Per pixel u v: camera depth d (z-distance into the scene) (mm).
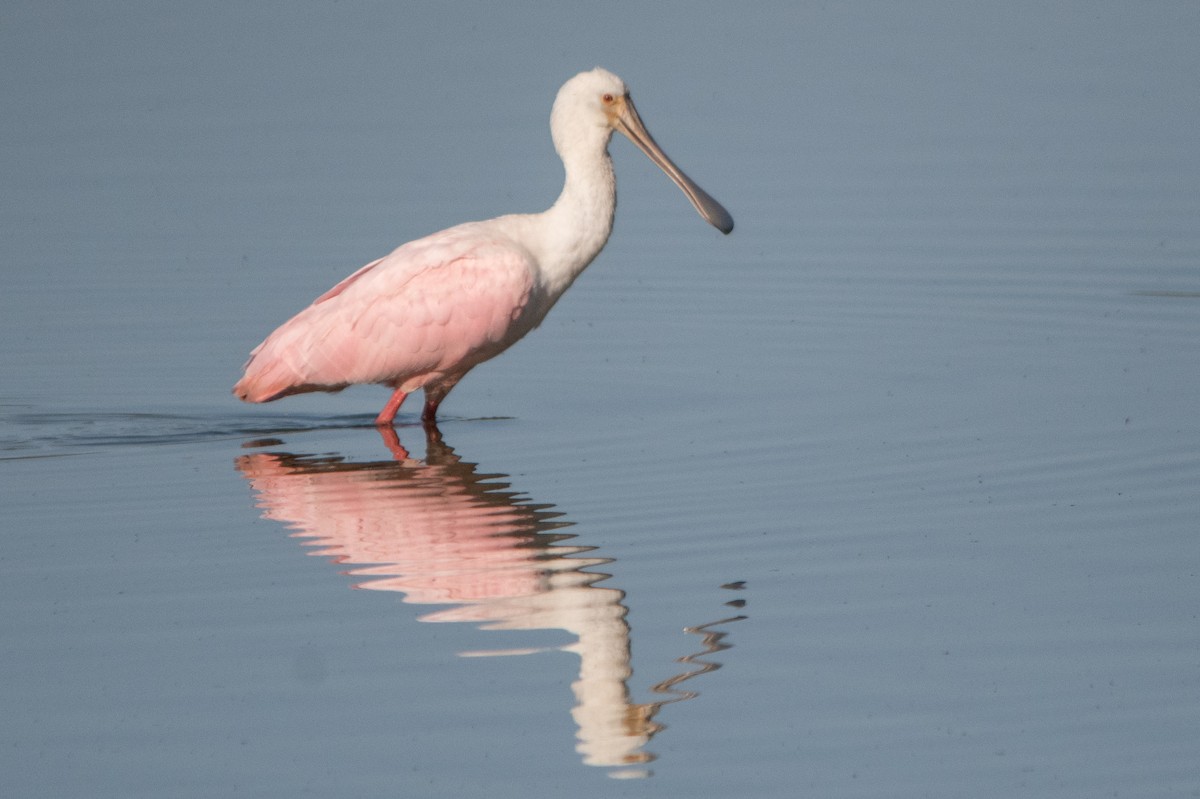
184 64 30422
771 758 9945
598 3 33594
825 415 16562
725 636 11555
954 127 26797
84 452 15953
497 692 10812
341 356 16031
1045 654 11180
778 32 31906
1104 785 9594
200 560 13094
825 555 12961
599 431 16297
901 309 20188
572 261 16266
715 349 19047
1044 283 20859
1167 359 18031
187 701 10773
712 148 26188
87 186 25078
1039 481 14469
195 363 18875
